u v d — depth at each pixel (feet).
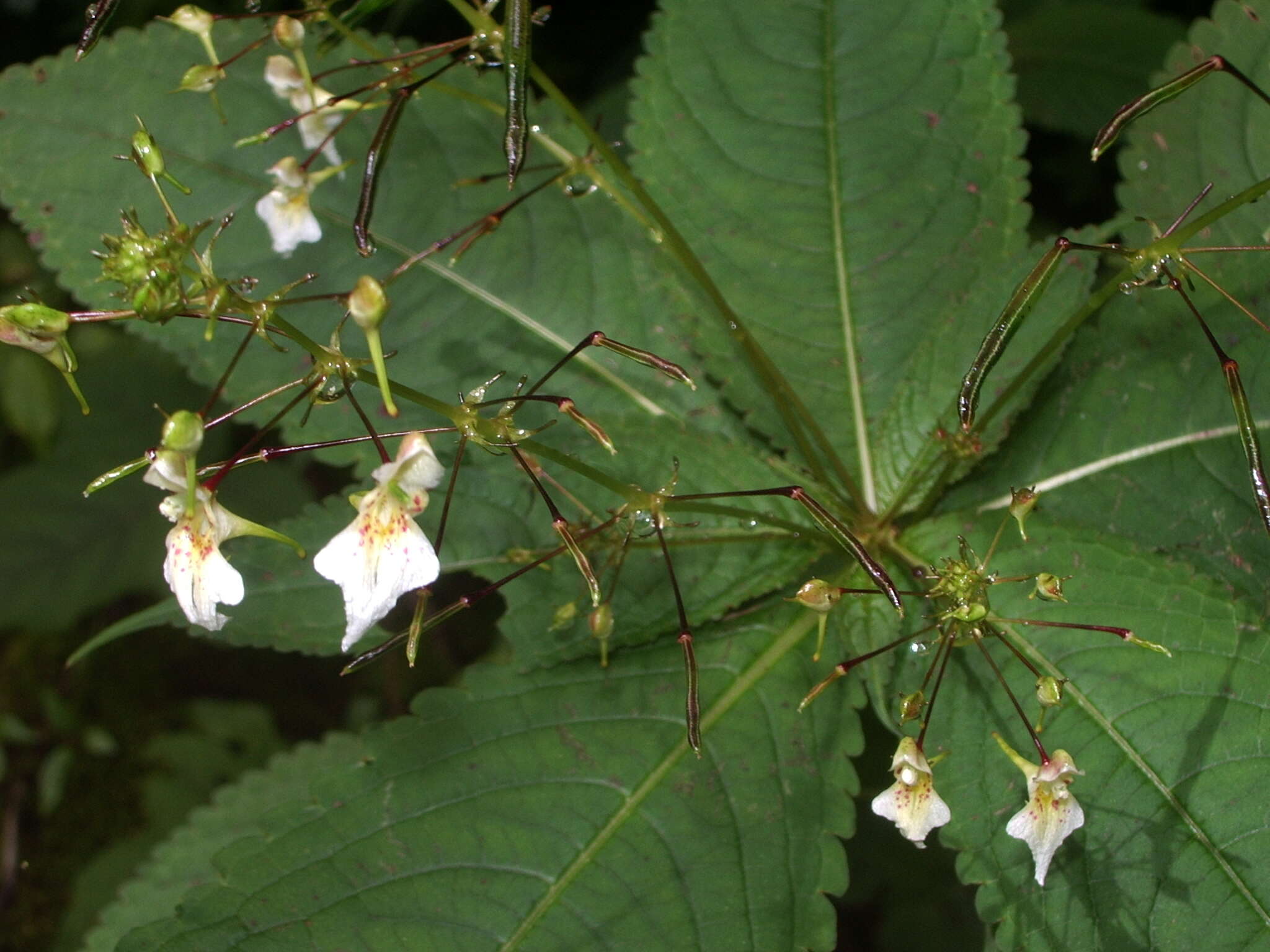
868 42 1.39
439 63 1.42
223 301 1.13
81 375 2.00
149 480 1.14
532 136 1.30
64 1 2.21
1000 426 1.30
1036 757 1.24
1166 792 1.22
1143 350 1.32
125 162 1.39
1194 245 1.33
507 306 1.40
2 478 1.93
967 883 1.24
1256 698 1.23
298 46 1.24
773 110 1.39
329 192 1.40
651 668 1.30
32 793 1.87
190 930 1.23
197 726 1.94
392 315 1.40
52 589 1.84
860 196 1.38
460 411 1.16
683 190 1.39
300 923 1.23
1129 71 1.63
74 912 1.76
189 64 1.40
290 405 1.15
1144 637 1.25
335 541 1.14
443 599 1.98
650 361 1.18
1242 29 1.35
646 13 1.98
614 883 1.24
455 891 1.24
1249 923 1.20
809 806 1.26
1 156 1.39
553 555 1.20
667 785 1.26
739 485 1.32
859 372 1.37
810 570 1.32
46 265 1.39
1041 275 1.17
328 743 1.51
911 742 1.17
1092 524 1.31
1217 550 1.29
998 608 1.27
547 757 1.27
